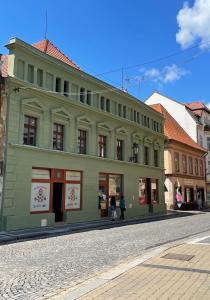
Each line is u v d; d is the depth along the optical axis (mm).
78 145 24875
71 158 23719
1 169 18844
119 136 29922
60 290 6871
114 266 9172
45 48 27156
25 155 20125
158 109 48688
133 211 30812
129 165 30969
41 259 10359
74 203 23828
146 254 10570
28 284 7430
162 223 23391
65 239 15367
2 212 18453
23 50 20484
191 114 52062
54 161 22188
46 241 14836
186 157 46312
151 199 34812
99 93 27281
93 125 26359
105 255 10969
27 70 20812
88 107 25484
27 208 19984
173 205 40969
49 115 22094
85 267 9172
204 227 20078
